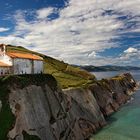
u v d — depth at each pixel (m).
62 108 91.75
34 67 104.75
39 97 82.88
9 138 68.31
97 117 110.94
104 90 147.38
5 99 73.00
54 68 191.38
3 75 83.81
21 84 78.69
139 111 136.62
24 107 75.44
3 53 94.81
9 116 71.38
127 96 188.25
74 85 129.25
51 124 82.12
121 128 105.31
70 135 88.81
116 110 142.25
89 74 192.00
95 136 96.38
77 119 98.62
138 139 90.75
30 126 74.06
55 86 94.19
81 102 108.38
